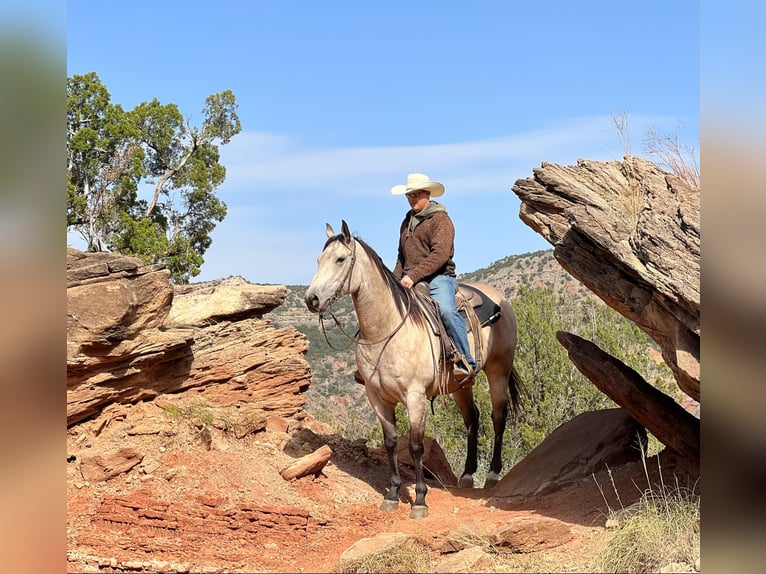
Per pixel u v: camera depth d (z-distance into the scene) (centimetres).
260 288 1184
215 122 3781
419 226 927
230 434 951
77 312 852
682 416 813
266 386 1127
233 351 1097
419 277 894
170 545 720
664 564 610
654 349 2325
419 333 853
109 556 688
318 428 1155
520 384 1115
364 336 848
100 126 3369
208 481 827
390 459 873
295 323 3981
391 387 846
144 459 845
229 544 732
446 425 1986
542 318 2127
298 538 752
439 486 1014
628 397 829
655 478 812
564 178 860
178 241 3472
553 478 912
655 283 684
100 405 895
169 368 1000
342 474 962
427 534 723
